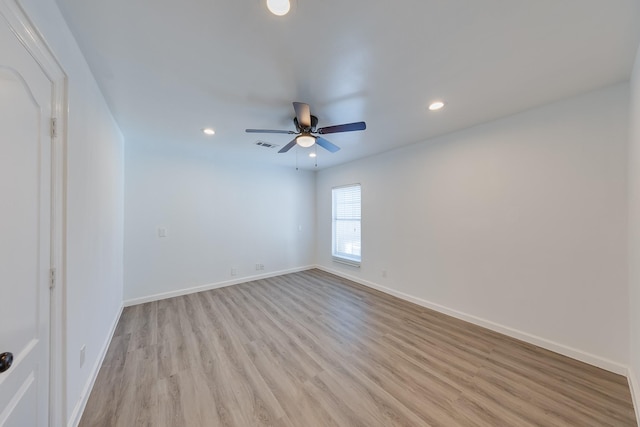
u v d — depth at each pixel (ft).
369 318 9.87
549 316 7.50
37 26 3.33
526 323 7.97
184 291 12.78
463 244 9.67
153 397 5.60
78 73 4.87
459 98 7.08
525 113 7.92
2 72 2.70
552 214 7.42
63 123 4.19
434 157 10.68
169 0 3.81
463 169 9.63
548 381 6.10
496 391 5.78
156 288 11.98
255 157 14.15
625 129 6.23
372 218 13.79
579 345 6.95
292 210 17.22
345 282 14.94
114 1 3.83
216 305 11.27
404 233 12.03
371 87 6.48
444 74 5.90
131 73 5.82
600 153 6.60
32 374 3.32
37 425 3.44
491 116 8.31
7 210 2.82
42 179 3.57
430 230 10.87
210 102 7.30
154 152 11.95
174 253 12.52
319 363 6.89
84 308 5.28
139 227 11.54
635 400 5.22
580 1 3.88
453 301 10.02
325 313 10.37
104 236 7.27
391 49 5.03
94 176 6.06
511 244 8.30
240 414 5.13
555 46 4.91
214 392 5.77
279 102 7.30
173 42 4.79
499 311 8.62
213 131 9.78
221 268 14.10
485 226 8.98
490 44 4.87
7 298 2.81
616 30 4.46
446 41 4.79
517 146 8.13
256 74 5.89
